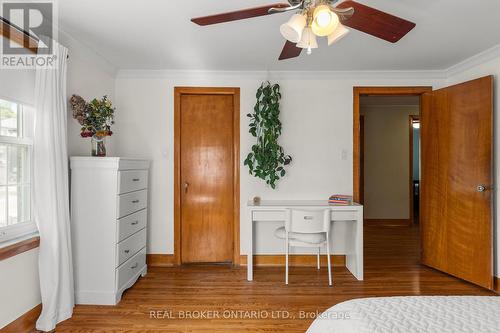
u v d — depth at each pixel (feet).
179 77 12.01
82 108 8.79
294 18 4.89
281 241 12.14
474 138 9.89
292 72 11.99
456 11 7.23
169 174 12.04
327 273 11.18
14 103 7.04
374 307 3.88
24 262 6.98
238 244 12.07
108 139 11.45
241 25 8.00
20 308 6.88
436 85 11.98
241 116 12.08
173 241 12.04
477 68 10.40
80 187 8.52
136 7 7.07
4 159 6.84
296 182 12.17
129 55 10.25
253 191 12.10
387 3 6.90
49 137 7.23
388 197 19.92
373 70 11.80
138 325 7.43
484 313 3.63
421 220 12.12
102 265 8.54
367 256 13.26
